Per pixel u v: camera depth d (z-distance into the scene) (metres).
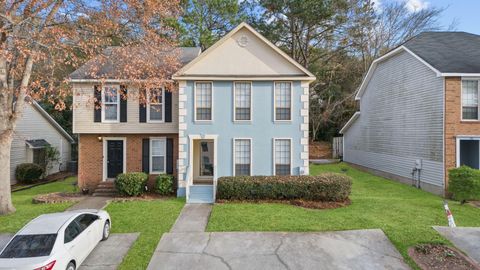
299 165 15.87
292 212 12.34
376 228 10.49
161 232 10.44
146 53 16.02
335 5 30.86
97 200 14.73
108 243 9.63
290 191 14.08
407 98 18.91
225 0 29.03
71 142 29.78
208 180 17.39
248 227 10.76
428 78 16.84
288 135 15.90
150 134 17.27
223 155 15.88
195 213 12.48
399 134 19.86
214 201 14.12
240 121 15.88
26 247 7.24
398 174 20.00
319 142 34.62
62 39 13.82
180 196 15.52
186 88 15.83
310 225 10.84
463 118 15.92
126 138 17.31
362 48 34.09
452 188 13.99
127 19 14.89
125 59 15.37
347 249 9.11
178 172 15.88
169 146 17.33
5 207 12.45
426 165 17.11
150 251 9.06
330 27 32.16
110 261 8.52
